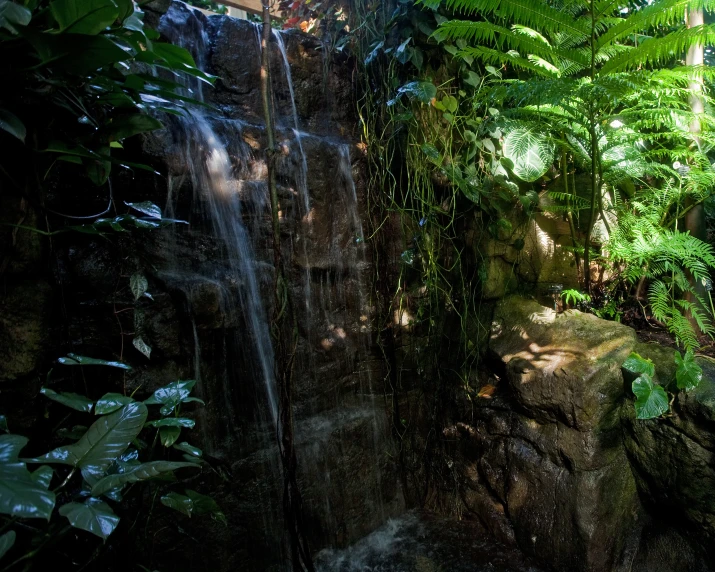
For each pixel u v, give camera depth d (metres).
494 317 2.46
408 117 2.23
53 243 1.41
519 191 2.55
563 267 2.68
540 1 1.91
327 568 2.06
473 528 2.33
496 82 2.48
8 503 0.78
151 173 1.66
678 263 2.33
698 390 1.74
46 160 1.29
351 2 2.52
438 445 2.52
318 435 2.11
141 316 1.54
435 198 2.49
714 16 2.40
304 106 2.34
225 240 1.89
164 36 1.86
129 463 1.14
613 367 1.93
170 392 1.35
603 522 1.89
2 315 1.26
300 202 2.14
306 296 2.17
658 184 2.63
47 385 1.36
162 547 1.59
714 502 1.71
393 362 2.47
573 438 1.94
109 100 1.38
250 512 1.85
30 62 1.12
